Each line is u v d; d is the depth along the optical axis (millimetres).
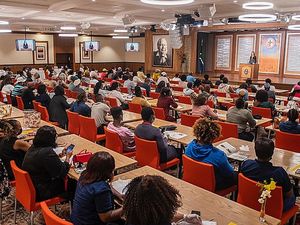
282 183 2418
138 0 7512
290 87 11938
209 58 16500
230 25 13633
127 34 18344
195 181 2828
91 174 2109
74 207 2133
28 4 8500
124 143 4016
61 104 5938
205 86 8055
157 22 12523
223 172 2836
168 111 6293
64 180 2924
